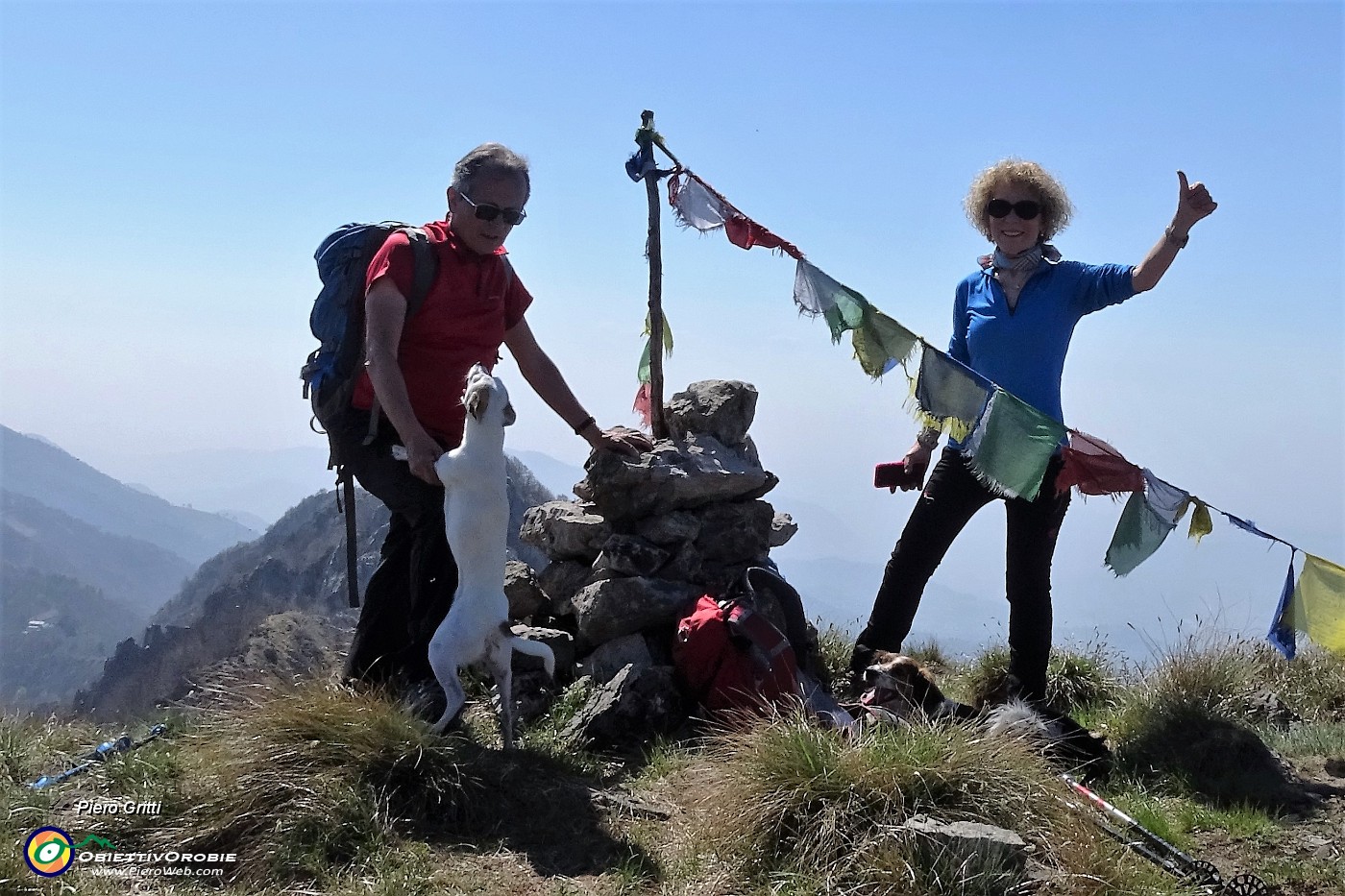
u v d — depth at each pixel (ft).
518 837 13.39
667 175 20.20
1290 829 14.79
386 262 15.52
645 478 19.26
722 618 17.54
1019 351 18.15
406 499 16.15
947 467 18.84
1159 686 19.72
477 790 13.89
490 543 15.12
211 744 14.52
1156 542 17.61
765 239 19.04
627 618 18.57
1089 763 16.83
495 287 16.65
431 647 14.93
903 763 13.32
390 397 15.10
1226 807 15.65
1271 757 17.01
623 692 17.19
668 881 12.48
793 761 13.47
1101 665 22.68
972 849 11.94
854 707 17.47
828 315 18.40
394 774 13.55
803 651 19.62
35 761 15.55
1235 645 21.02
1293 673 22.47
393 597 16.78
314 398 16.38
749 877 12.53
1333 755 17.74
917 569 18.97
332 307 16.02
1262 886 12.43
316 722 13.84
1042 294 18.08
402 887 11.79
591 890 12.12
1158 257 16.81
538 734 16.62
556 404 18.57
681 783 15.12
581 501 21.31
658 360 20.86
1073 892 11.95
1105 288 17.67
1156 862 13.07
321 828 12.61
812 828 12.75
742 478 20.15
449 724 15.48
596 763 15.96
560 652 18.80
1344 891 12.75
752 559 20.38
